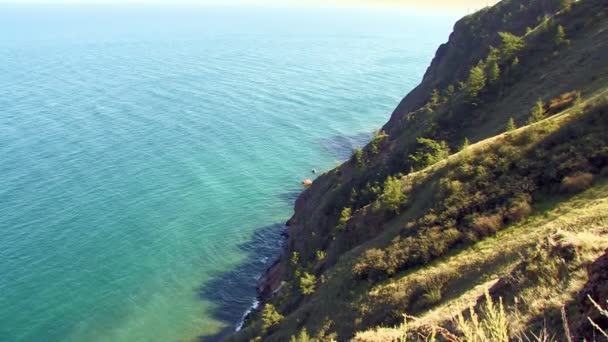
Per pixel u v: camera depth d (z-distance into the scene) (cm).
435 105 7806
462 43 9738
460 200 3719
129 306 6512
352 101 17438
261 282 7131
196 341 5975
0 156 10538
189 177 10425
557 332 1123
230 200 9631
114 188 9575
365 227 4812
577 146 3453
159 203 9219
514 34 8269
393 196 4522
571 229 2561
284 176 10944
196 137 12850
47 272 6956
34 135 12038
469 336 824
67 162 10556
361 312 3303
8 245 7438
